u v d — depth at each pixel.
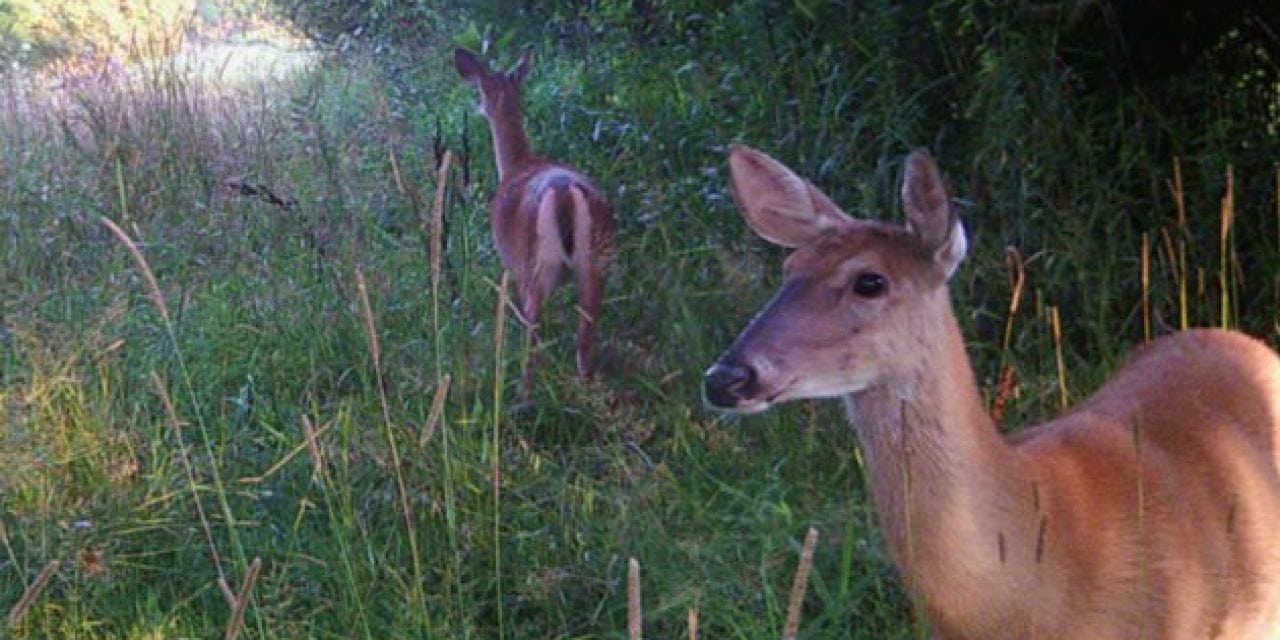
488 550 2.73
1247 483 2.12
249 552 2.72
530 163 4.34
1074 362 3.18
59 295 3.70
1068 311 3.34
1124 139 3.57
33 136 5.23
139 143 4.86
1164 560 2.00
